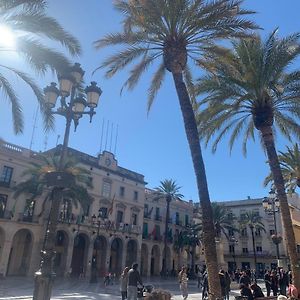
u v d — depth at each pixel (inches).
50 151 1680.6
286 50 612.1
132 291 463.8
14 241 1460.4
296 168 1059.9
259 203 2669.8
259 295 518.0
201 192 446.9
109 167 1871.3
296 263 597.9
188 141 475.8
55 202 483.5
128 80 606.5
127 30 533.3
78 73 411.5
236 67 619.5
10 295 678.5
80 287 1027.9
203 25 496.1
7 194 1398.9
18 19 459.2
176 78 502.6
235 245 2664.9
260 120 652.1
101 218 1728.6
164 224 2246.6
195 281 1685.5
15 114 531.5
